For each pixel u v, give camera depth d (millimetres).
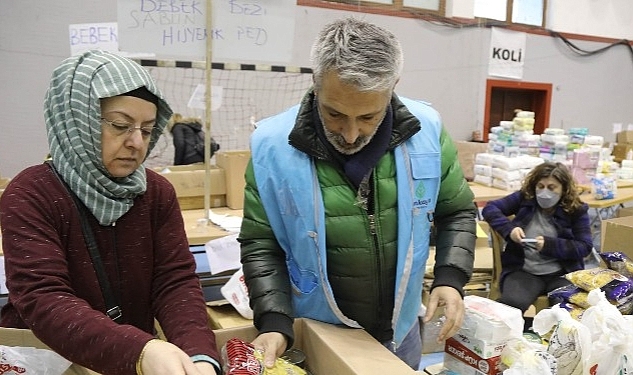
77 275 994
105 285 1020
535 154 4852
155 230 1098
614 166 4957
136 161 1009
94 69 953
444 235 1300
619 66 7801
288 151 1137
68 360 879
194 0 2441
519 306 2699
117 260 1033
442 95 6410
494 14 6598
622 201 4215
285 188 1134
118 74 949
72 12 4520
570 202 2873
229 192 3066
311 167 1132
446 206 1314
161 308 1041
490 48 6566
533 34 6879
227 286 2207
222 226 2602
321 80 995
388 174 1170
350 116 1010
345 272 1192
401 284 1202
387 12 5871
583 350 1089
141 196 1062
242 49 2557
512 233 2887
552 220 2904
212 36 2500
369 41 966
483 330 1105
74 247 991
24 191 958
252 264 1187
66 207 979
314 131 1124
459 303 1150
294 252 1176
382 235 1180
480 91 6621
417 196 1187
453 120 6547
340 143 1099
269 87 5301
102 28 3359
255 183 1180
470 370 1128
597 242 4098
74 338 828
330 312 1187
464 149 5078
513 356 1070
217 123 5125
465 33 6371
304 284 1189
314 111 1130
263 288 1148
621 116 8039
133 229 1048
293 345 1176
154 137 1081
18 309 895
